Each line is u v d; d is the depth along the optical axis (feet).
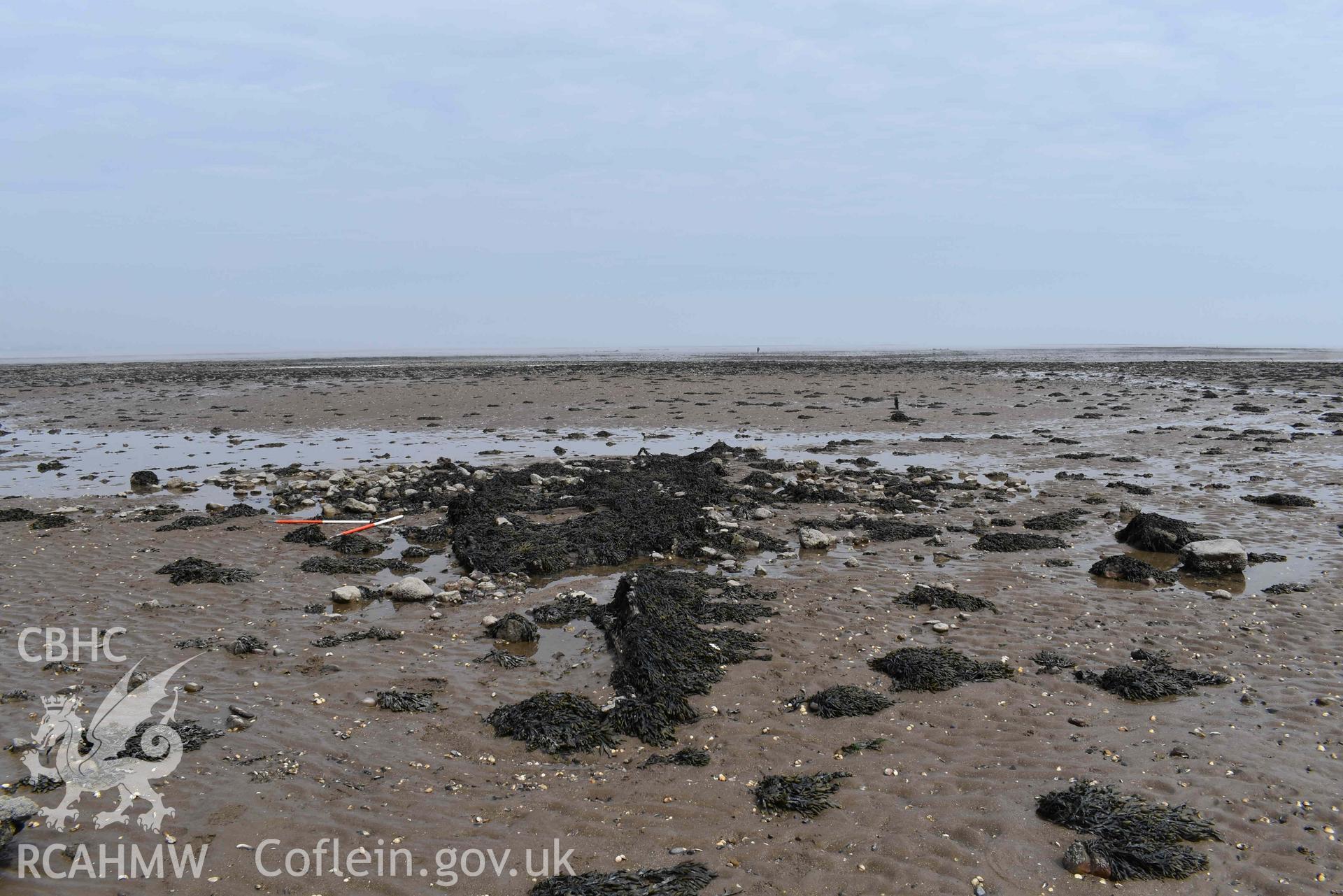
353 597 43.24
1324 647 34.53
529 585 46.57
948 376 195.72
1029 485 71.77
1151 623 38.29
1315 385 161.17
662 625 35.73
